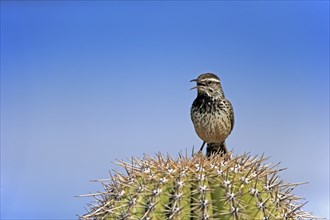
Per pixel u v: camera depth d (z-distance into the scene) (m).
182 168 13.04
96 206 13.69
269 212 12.56
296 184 13.38
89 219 13.53
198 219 12.38
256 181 12.83
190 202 12.66
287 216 12.86
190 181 12.88
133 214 12.66
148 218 12.41
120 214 12.81
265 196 12.84
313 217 13.38
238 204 12.41
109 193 13.66
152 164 13.56
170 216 12.38
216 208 12.56
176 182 12.78
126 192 13.20
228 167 12.95
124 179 13.56
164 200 12.69
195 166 13.22
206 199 12.53
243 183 12.78
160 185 12.81
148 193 12.80
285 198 13.20
